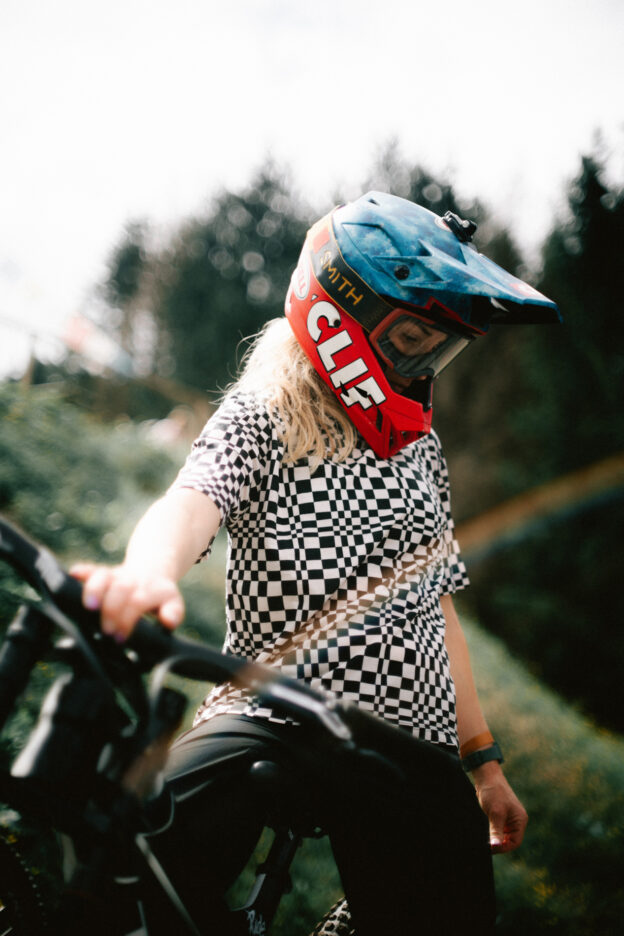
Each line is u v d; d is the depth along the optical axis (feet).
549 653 53.06
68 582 2.57
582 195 54.70
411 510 4.72
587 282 54.80
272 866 4.68
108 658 2.74
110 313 113.39
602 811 13.62
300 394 4.65
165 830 3.51
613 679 51.16
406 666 4.41
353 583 4.47
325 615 4.40
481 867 4.34
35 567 2.62
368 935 4.39
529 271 65.72
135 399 56.08
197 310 97.66
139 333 100.53
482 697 20.29
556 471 55.88
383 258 4.52
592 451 54.60
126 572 2.65
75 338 30.55
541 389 56.70
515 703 21.38
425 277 4.43
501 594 56.70
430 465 5.51
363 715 2.90
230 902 7.72
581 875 10.92
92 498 20.70
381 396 4.63
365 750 2.95
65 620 2.47
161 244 103.71
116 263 114.62
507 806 5.21
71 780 2.54
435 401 68.18
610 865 11.28
